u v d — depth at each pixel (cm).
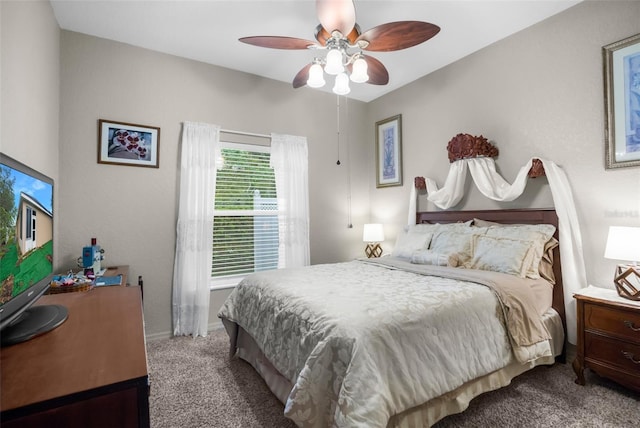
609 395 196
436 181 358
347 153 433
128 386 79
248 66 344
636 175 217
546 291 229
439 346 157
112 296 159
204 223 318
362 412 124
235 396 201
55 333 109
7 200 99
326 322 153
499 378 183
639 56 216
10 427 69
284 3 241
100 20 260
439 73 354
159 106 309
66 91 269
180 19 260
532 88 273
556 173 246
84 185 275
